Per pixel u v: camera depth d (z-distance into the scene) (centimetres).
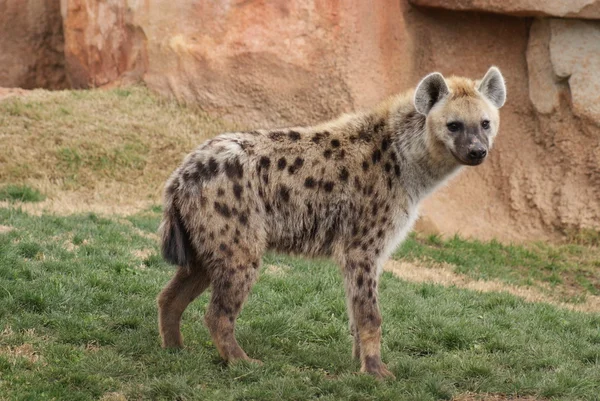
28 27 2622
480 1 2031
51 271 1142
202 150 875
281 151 889
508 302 1309
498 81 940
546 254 1925
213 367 885
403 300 1230
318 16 2083
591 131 2008
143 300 1077
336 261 913
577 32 1991
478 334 1080
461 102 902
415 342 1040
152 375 855
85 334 936
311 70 2088
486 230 2055
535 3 1962
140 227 1529
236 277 862
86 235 1370
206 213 855
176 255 864
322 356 949
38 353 886
